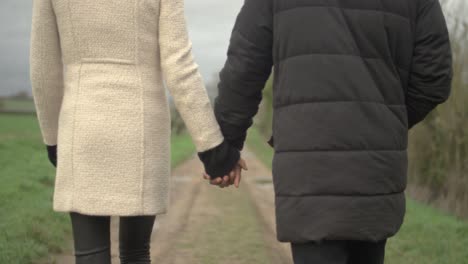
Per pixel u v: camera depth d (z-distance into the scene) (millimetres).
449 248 6641
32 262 5719
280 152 2820
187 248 6738
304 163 2744
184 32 3066
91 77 2984
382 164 2758
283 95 2828
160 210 3102
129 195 2982
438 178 10680
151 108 3033
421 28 2914
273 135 2912
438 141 10703
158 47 3086
